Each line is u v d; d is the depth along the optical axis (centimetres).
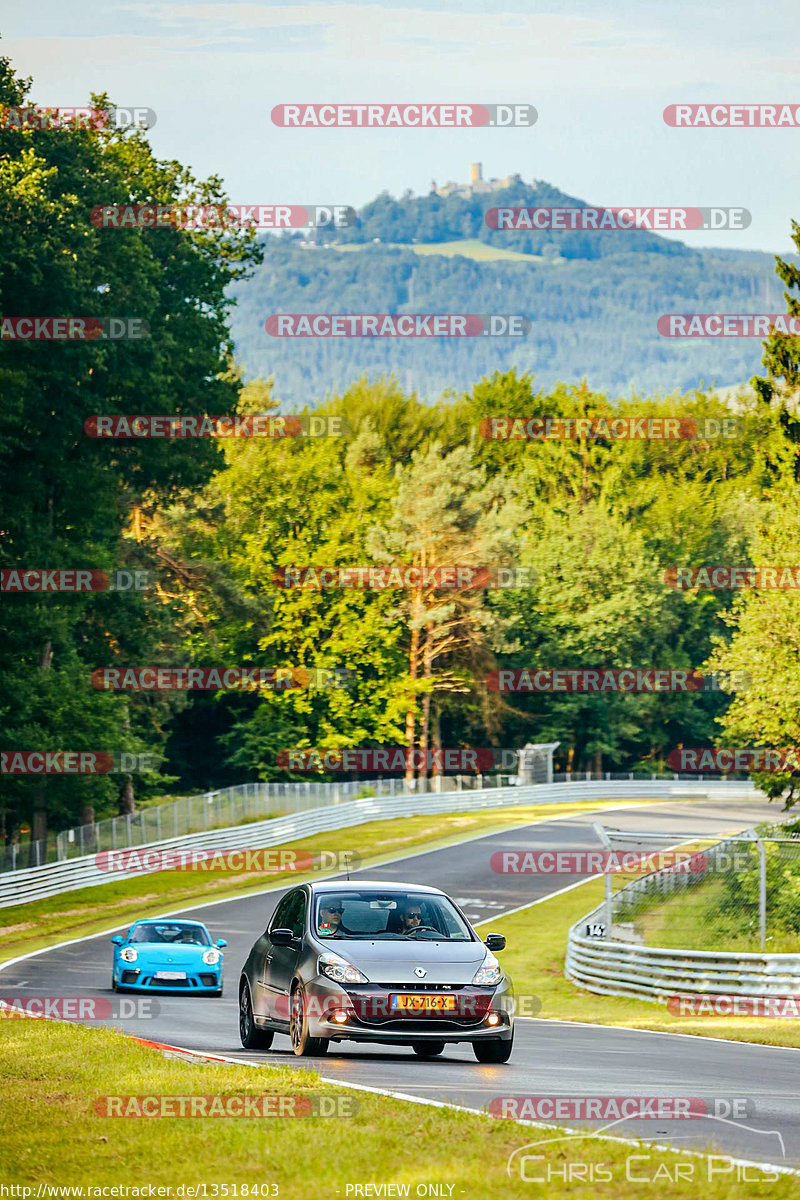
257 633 19738
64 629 11481
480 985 3384
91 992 6222
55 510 12106
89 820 14362
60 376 10644
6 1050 3516
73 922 9700
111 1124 2525
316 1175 2089
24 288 10400
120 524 14200
